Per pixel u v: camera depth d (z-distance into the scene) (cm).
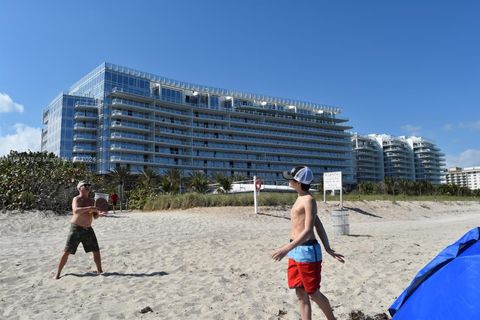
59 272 747
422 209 3575
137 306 557
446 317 336
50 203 1967
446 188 8088
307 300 404
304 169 414
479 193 8925
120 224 1742
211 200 2681
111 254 981
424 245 1136
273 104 11188
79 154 8038
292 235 414
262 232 1548
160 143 8781
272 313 518
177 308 544
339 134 11844
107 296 615
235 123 10112
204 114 9831
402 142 15062
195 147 9338
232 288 655
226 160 9838
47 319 507
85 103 8319
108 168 8000
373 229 1816
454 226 2072
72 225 765
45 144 9194
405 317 386
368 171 13975
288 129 10931
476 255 357
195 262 896
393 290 628
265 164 10431
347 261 870
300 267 396
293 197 2844
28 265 856
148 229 1633
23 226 1584
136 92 8762
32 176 2059
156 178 6725
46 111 9281
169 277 749
